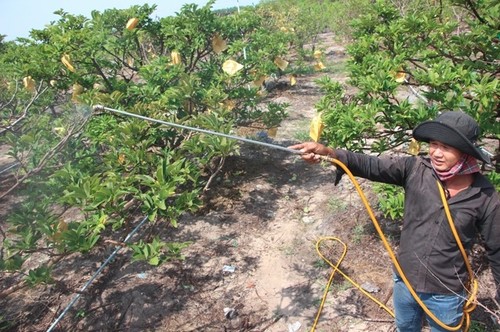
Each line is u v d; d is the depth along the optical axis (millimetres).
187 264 3820
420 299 1961
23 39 5828
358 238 3855
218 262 3826
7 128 3537
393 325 2920
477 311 2824
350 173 1931
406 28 3436
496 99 2801
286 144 6199
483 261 3133
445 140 1614
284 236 4109
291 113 7758
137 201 3807
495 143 4668
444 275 1846
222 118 4219
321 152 1941
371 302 3168
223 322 3186
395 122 2953
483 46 3135
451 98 2848
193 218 4500
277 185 5059
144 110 4223
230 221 4406
